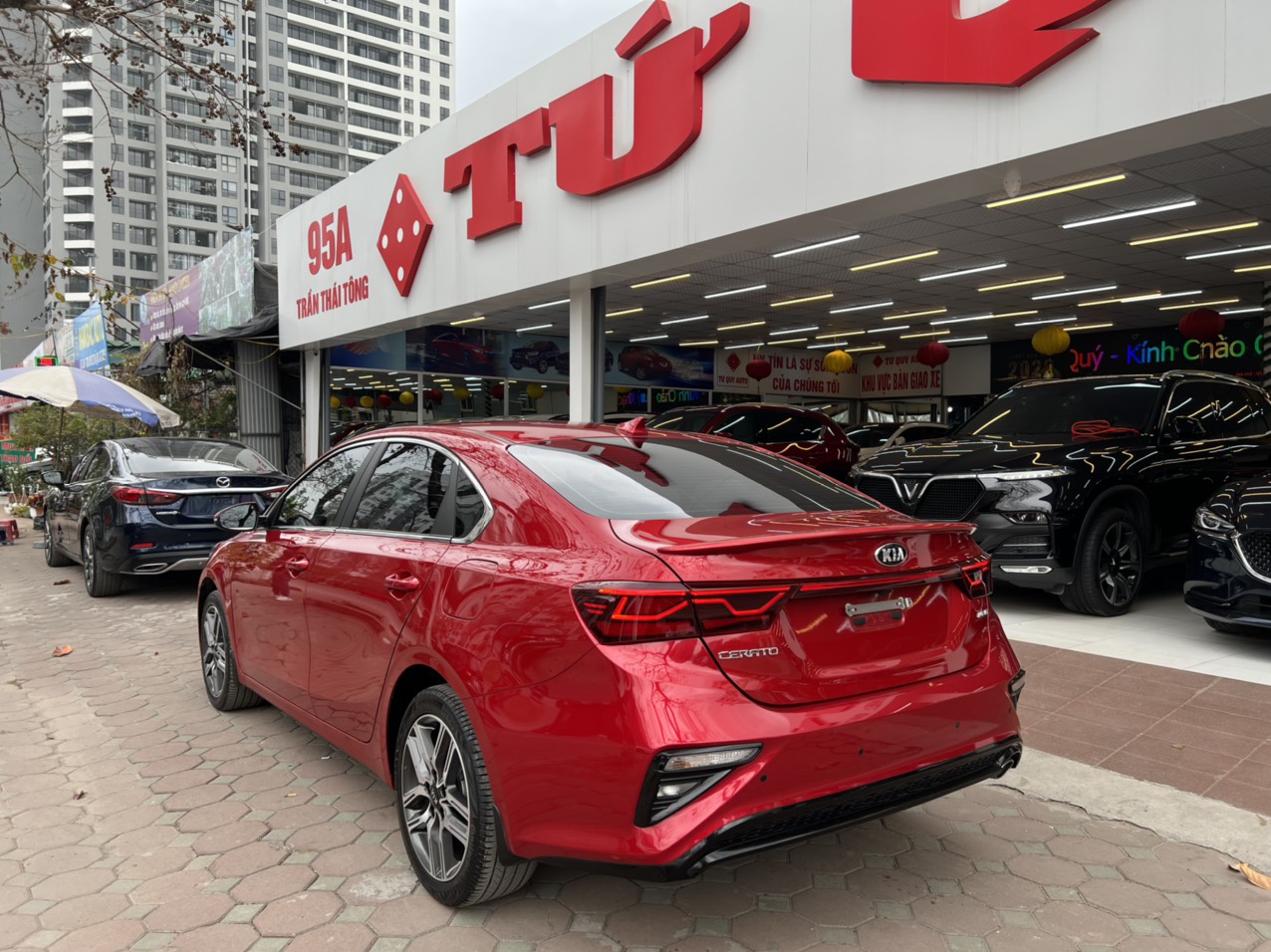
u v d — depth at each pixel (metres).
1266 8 5.33
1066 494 6.12
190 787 3.75
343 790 3.70
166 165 98.62
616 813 2.15
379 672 3.01
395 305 14.31
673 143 9.08
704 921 2.62
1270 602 4.83
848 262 13.45
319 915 2.68
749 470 3.28
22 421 17.23
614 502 2.69
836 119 7.70
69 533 9.64
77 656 6.16
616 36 9.85
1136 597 6.84
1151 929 2.55
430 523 3.08
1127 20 5.93
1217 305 17.58
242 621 4.29
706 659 2.19
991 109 6.68
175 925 2.63
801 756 2.19
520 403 21.73
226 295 18.80
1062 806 3.41
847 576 2.39
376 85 117.94
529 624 2.38
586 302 11.55
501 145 11.62
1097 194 9.84
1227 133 6.00
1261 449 7.75
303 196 111.12
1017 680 2.78
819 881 2.86
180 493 7.84
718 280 14.83
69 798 3.65
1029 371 23.39
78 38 8.48
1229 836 3.08
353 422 19.02
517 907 2.71
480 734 2.47
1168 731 4.05
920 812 3.38
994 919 2.61
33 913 2.71
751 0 8.38
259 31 105.81
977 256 12.99
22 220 61.53
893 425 18.50
